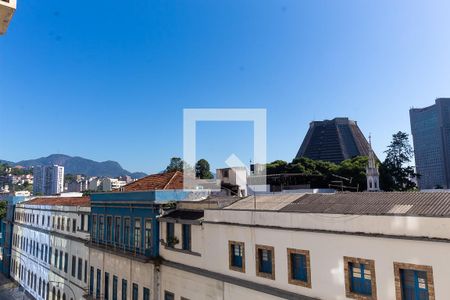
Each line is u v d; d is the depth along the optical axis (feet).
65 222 126.82
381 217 38.78
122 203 86.58
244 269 54.24
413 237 35.81
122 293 83.66
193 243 65.72
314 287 44.42
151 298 72.49
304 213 46.50
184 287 65.67
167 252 71.92
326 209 46.24
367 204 44.57
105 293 91.56
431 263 34.63
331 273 42.75
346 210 43.70
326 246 43.55
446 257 33.73
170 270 69.82
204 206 67.46
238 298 54.39
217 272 59.06
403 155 217.77
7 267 196.34
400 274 36.99
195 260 64.13
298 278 46.88
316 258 44.50
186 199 77.82
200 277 62.03
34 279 152.56
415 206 39.65
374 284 38.65
